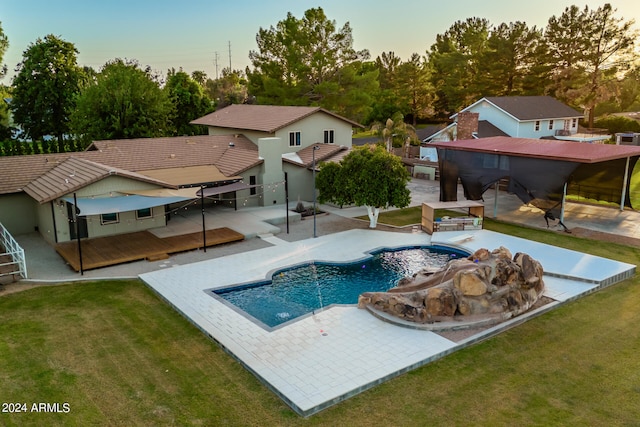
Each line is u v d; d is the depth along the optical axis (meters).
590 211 32.97
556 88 68.75
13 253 21.80
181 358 14.70
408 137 54.75
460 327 16.17
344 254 24.61
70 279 21.16
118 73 51.00
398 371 13.66
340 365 13.98
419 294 17.14
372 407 12.20
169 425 11.52
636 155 28.95
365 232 28.67
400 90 87.69
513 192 30.84
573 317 17.22
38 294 19.58
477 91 75.62
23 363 14.26
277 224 30.48
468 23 90.31
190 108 67.56
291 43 61.78
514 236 27.31
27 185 27.62
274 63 62.03
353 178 28.19
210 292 19.67
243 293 20.16
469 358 14.55
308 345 15.23
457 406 12.21
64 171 27.66
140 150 34.69
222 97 102.56
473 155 32.84
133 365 14.24
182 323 17.14
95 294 19.66
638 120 67.69
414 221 31.22
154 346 15.43
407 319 16.59
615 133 62.78
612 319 17.03
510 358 14.52
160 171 32.16
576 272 20.89
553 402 12.35
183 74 68.12
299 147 38.72
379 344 15.23
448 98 81.31
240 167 33.03
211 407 12.23
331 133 40.56
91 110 49.97
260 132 38.19
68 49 57.34
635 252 24.30
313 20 61.38
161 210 28.77
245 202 33.91
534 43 69.31
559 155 28.05
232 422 11.64
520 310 17.14
